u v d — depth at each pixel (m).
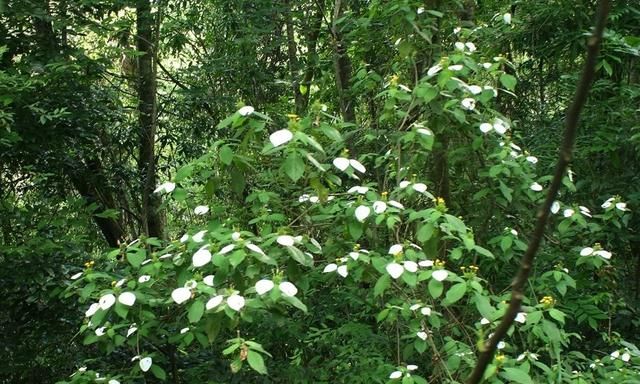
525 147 3.94
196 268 2.32
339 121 3.02
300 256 2.09
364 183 3.15
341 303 3.23
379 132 3.21
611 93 3.75
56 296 3.80
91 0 4.57
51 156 4.37
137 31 6.59
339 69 5.04
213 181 2.38
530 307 2.30
